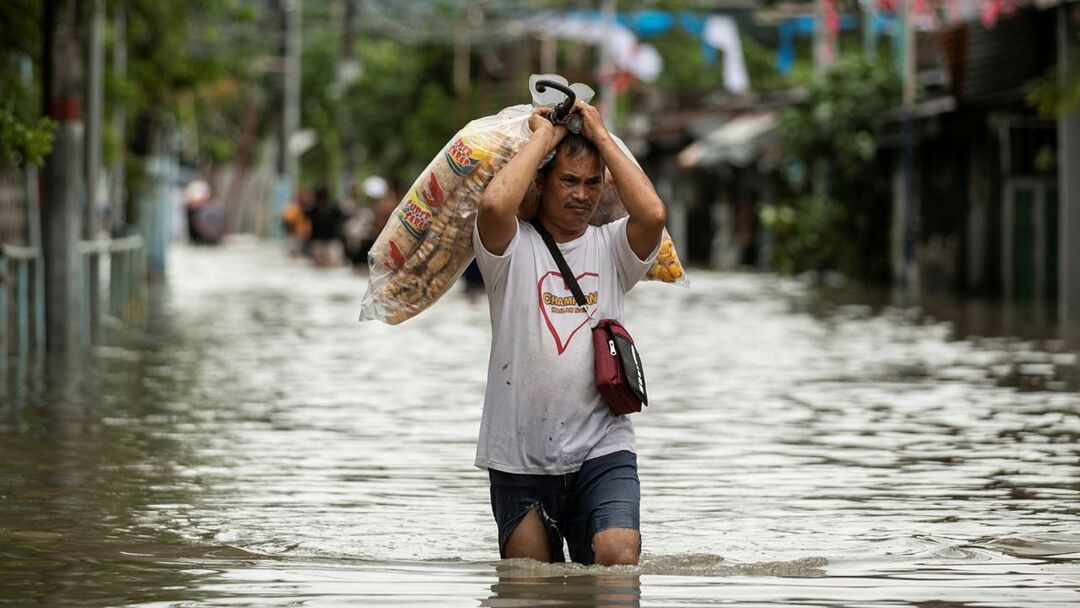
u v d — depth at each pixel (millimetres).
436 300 15570
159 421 26047
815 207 80562
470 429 25453
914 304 60312
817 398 29656
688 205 113812
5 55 41125
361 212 88000
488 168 15031
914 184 75500
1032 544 16484
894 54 81188
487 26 129625
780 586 14203
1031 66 59688
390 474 21062
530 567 14547
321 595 13727
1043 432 25172
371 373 34219
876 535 17047
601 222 15297
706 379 32938
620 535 14344
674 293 68062
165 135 92188
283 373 34000
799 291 70312
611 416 14602
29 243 45562
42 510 18156
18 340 36094
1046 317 52844
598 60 125312
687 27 119875
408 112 136000
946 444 23891
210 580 14430
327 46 159000
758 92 120188
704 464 22000
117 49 59875
